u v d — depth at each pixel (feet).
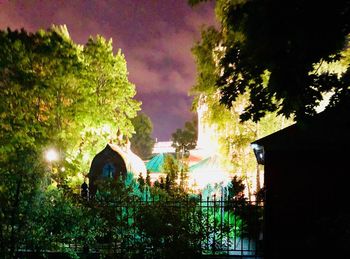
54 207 34.14
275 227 41.68
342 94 33.19
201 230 34.32
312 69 29.99
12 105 74.90
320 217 41.34
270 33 28.30
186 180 68.69
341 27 27.81
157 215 33.99
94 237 36.76
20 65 77.10
